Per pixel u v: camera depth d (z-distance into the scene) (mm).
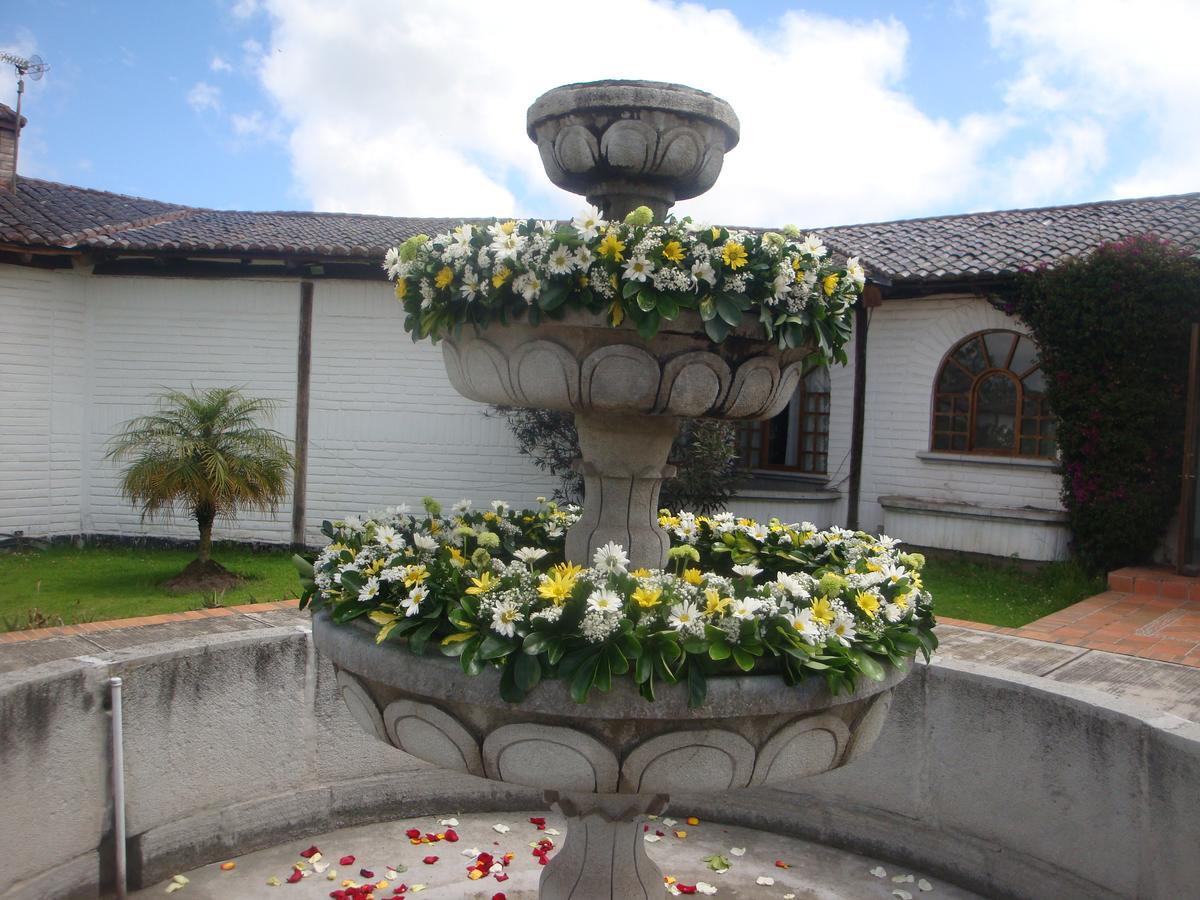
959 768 3637
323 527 3207
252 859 3766
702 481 8984
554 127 2686
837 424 10750
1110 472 8680
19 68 10703
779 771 2365
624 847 2908
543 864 3812
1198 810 2883
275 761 3883
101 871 3373
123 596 7191
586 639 2176
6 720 3033
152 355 10039
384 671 2357
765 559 3363
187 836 3623
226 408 8383
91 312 10016
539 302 2299
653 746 2227
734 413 2605
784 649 2225
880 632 2453
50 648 3955
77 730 3275
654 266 2281
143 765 3488
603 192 2740
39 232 9258
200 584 7621
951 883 3654
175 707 3574
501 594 2291
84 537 10070
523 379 2502
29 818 3117
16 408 9570
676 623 2205
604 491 2832
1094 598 7668
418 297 2689
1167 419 8523
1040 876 3361
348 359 9984
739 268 2381
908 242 10742
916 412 10289
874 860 3877
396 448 10047
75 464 10023
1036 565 9312
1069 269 8711
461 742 2326
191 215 11570
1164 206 10617
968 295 9891
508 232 2391
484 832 4117
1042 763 3381
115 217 10617
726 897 3586
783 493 10422
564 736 2225
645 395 2430
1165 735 2988
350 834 4027
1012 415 9844
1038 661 4570
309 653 3959
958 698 3641
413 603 2328
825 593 2465
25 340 9609
